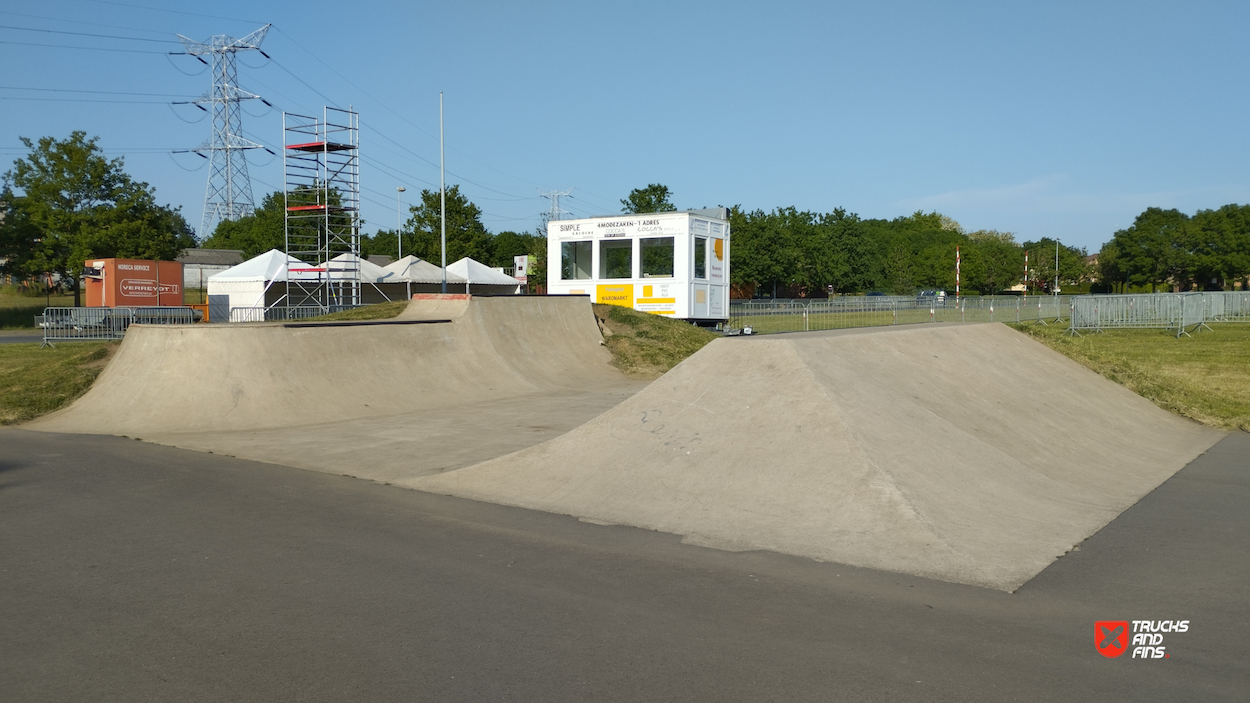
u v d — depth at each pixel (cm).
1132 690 384
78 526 672
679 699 375
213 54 7881
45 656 429
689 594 510
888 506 629
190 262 6750
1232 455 997
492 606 494
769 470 711
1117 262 7625
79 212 4166
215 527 669
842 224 6781
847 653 424
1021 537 616
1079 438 982
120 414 1266
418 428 1173
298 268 3259
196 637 452
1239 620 471
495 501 749
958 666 409
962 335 1288
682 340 2061
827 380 817
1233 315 3369
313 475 870
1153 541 625
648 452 788
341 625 466
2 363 1931
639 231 2202
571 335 1959
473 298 1772
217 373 1326
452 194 5162
